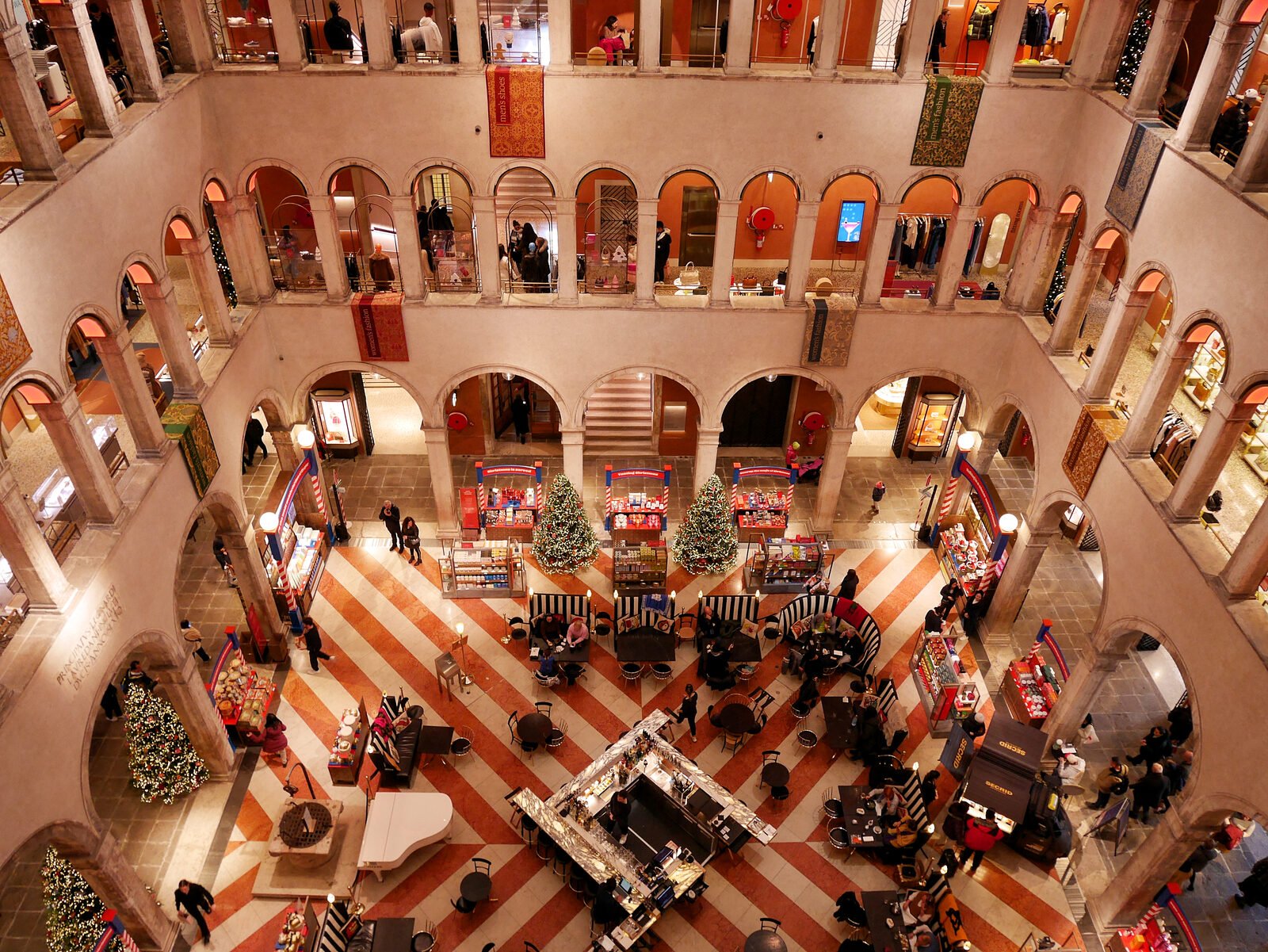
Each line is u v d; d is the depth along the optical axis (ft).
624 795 56.39
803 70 63.36
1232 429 45.85
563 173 65.26
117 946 48.16
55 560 41.73
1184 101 60.29
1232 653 43.78
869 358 73.05
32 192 41.04
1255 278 43.93
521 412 89.61
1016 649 71.36
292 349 71.46
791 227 79.77
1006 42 60.49
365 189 81.20
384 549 78.74
